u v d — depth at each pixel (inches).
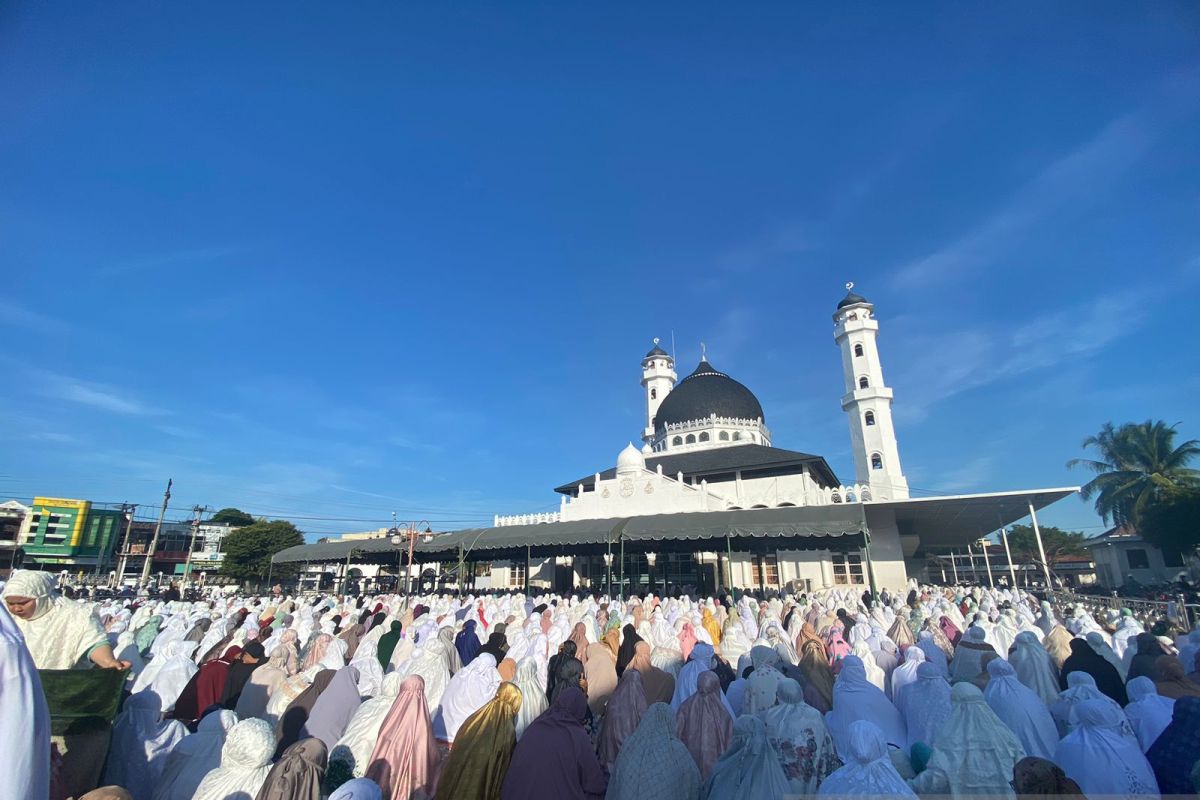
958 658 315.3
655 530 1011.3
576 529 1112.2
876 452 1943.9
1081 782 172.6
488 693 258.2
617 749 226.1
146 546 2578.7
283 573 2389.3
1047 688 277.3
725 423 2047.2
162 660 311.6
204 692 274.5
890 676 340.2
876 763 151.3
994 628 474.3
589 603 821.9
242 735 154.1
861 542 1147.9
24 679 103.8
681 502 1417.3
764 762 170.2
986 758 171.6
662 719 180.1
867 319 2080.5
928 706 234.2
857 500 1628.9
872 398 1982.0
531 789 163.2
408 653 416.8
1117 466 1742.1
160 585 1958.7
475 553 1520.7
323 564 2175.2
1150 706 210.2
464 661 434.6
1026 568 2728.8
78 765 166.4
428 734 195.2
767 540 1229.1
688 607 692.1
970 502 1091.3
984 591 1088.2
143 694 198.5
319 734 234.4
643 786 166.6
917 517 1314.0
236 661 319.3
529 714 245.0
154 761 191.3
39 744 104.2
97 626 190.7
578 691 186.4
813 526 898.7
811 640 321.4
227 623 564.1
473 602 880.9
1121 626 482.3
